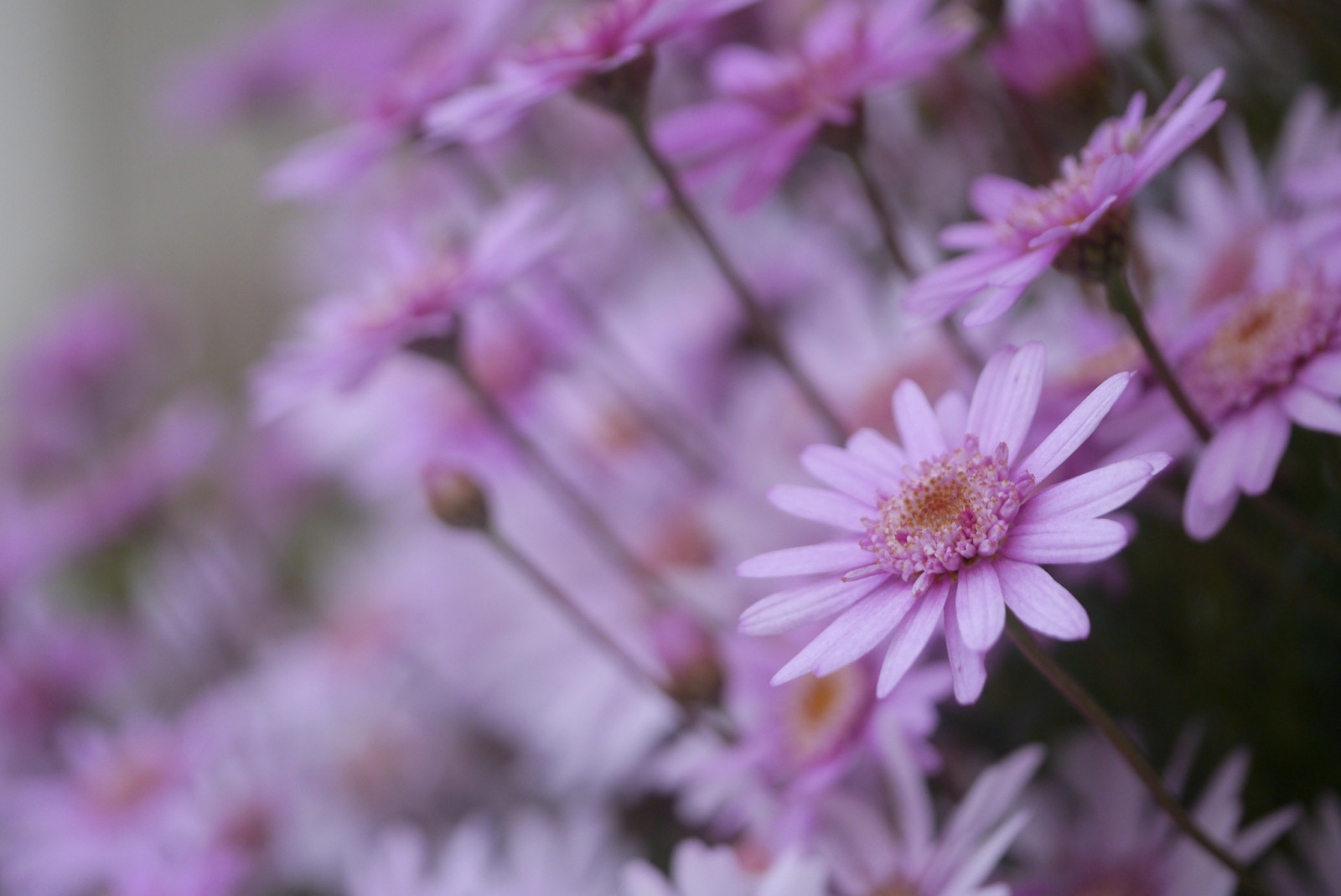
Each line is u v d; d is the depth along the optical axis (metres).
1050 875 0.34
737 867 0.33
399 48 0.55
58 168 1.55
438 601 0.55
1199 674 0.36
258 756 0.54
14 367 0.77
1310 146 0.35
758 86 0.35
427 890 0.39
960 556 0.29
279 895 0.52
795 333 0.47
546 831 0.42
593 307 0.49
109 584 0.74
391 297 0.38
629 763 0.43
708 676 0.36
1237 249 0.35
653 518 0.48
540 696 0.47
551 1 0.48
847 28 0.35
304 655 0.60
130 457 0.66
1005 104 0.38
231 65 0.76
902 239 0.42
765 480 0.41
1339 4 0.36
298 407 0.60
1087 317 0.35
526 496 0.49
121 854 0.51
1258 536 0.35
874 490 0.30
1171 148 0.29
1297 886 0.33
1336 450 0.32
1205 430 0.31
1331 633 0.35
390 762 0.54
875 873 0.33
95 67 1.52
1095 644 0.36
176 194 1.42
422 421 0.50
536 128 0.57
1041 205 0.31
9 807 0.55
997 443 0.29
